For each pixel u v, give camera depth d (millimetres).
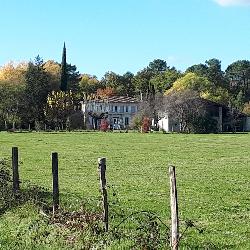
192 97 115188
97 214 13992
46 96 136000
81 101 165375
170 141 71375
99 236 12750
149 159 41969
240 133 111938
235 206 19172
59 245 12359
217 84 193625
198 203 19812
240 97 170000
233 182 26906
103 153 48438
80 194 21812
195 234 13852
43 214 15266
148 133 105562
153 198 21000
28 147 56438
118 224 14047
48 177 28891
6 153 46812
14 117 129375
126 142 68250
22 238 13031
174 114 115438
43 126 128000
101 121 137500
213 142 69062
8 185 19016
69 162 38938
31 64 141125
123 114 163500
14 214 15797
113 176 29828
